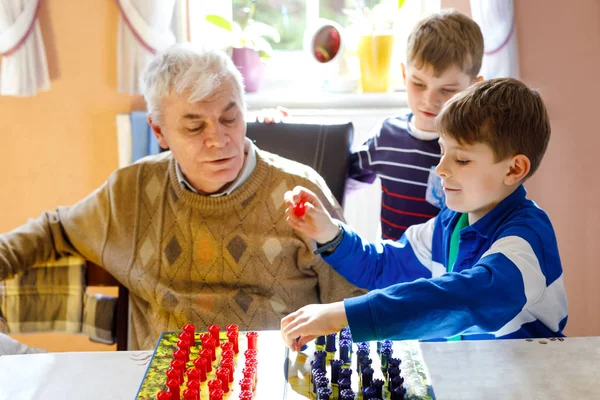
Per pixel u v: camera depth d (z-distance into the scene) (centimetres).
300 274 144
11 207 224
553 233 114
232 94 135
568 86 216
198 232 143
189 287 143
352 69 227
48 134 219
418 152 175
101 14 210
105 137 219
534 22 212
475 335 121
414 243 134
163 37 204
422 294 98
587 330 232
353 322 96
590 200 224
